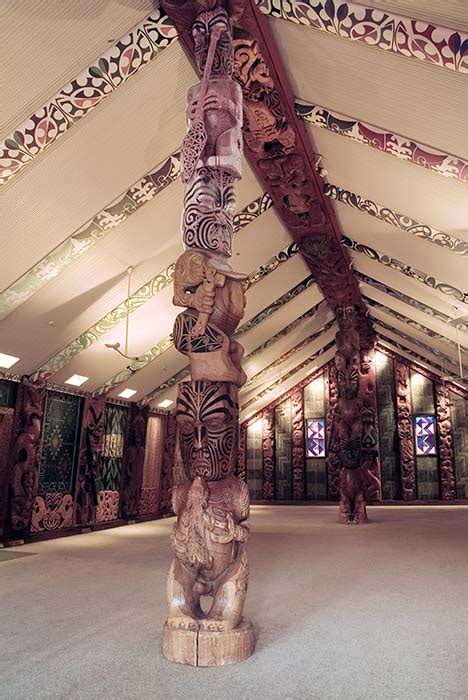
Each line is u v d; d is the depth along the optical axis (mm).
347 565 4957
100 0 3535
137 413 9852
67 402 8227
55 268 5613
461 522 8789
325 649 2648
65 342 6996
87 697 2086
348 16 3453
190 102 3213
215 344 2705
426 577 4391
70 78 3977
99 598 3754
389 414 13117
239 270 7473
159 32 3889
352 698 2094
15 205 4742
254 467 13828
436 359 12109
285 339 10625
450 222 5270
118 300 6668
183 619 2521
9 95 3918
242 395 12547
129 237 5719
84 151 4539
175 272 2883
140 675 2305
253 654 2574
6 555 5859
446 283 6715
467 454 12680
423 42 3320
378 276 8203
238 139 3145
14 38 3580
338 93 4320
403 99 3990
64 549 6324
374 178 5289
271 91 4516
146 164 4953
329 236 7164
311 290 9211
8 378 6965
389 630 2963
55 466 7906
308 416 13734
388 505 12609
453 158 4281
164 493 10781
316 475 13414
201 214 2943
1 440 6922
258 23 3807
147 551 6113
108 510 9070
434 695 2125
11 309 5828
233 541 2578
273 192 6113
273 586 4070
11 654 2584
